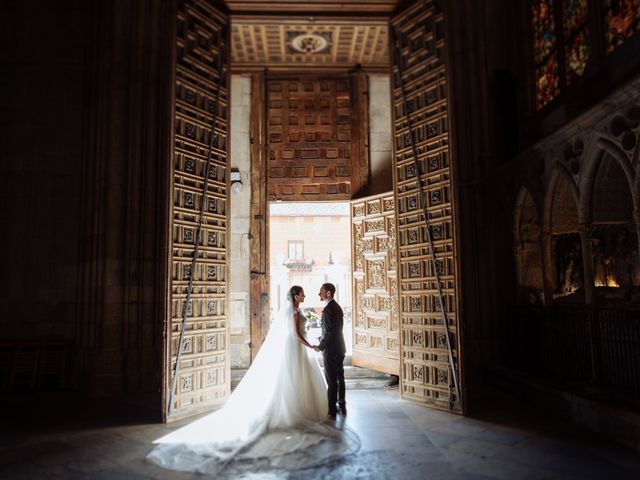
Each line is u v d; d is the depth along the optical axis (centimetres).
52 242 860
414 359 718
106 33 852
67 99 890
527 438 518
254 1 881
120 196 812
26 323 842
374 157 1102
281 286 2678
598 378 577
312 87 1123
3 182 866
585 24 742
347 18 914
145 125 839
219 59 801
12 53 894
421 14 777
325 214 2720
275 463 452
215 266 734
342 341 646
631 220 690
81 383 798
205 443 515
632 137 505
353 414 639
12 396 764
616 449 477
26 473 441
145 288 812
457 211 667
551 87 844
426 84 756
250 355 1030
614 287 722
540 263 797
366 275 1011
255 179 1079
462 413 627
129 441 535
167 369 630
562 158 645
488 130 867
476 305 837
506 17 924
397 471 432
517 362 772
